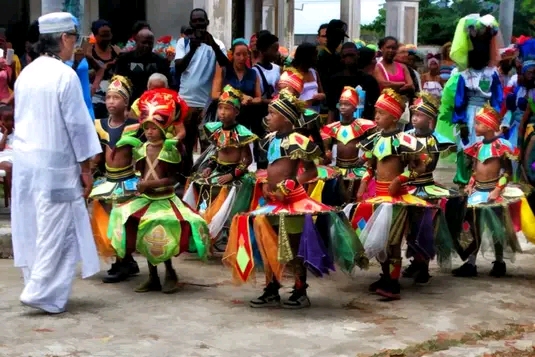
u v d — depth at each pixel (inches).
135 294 265.9
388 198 257.9
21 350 207.9
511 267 312.3
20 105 239.9
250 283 279.1
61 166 238.1
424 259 263.7
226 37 507.2
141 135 279.9
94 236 272.7
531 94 333.4
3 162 358.3
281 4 756.6
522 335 224.8
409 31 783.1
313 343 216.2
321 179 309.1
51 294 239.3
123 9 631.2
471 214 287.9
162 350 209.3
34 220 240.2
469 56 352.2
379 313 247.0
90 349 209.5
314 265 232.7
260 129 358.0
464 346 212.2
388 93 262.4
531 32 1226.6
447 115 358.6
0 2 604.7
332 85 381.7
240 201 300.2
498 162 289.9
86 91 328.2
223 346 213.2
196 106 375.2
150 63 361.7
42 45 241.8
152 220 256.4
